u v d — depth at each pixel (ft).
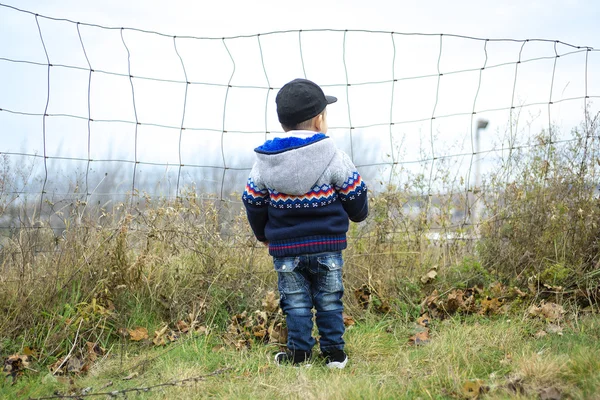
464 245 14.29
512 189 13.85
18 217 11.84
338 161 9.91
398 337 11.71
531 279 12.82
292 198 9.81
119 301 12.06
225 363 10.44
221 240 13.10
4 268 11.48
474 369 9.53
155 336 11.63
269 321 12.03
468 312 12.59
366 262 13.55
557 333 11.09
